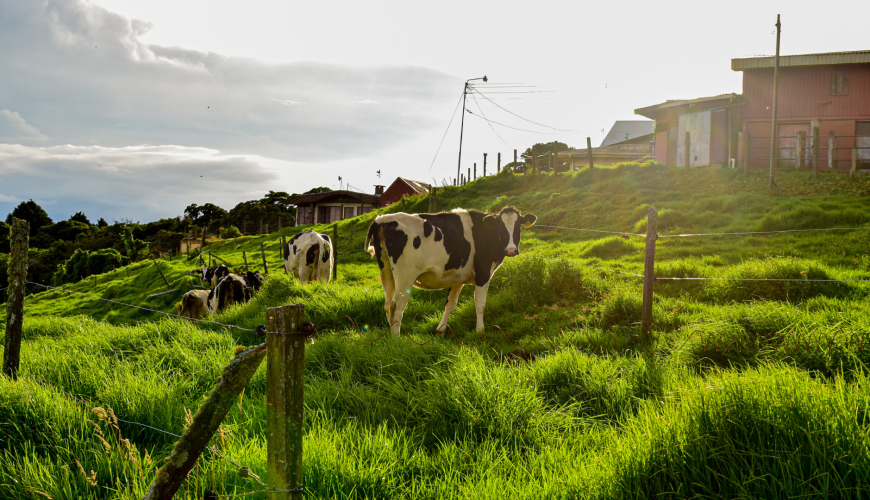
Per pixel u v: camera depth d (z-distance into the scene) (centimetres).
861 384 377
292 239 1459
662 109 2797
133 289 2423
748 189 1866
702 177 2084
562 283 976
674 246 1335
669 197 1880
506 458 370
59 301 2430
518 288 977
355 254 2150
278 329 251
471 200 2695
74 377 521
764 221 1402
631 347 678
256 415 450
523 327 829
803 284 832
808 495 267
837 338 506
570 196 2134
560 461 367
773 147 1867
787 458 290
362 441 392
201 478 335
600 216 1828
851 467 276
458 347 648
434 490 337
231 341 705
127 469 355
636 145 3816
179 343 670
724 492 290
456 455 383
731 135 2573
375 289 1059
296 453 257
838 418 306
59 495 326
